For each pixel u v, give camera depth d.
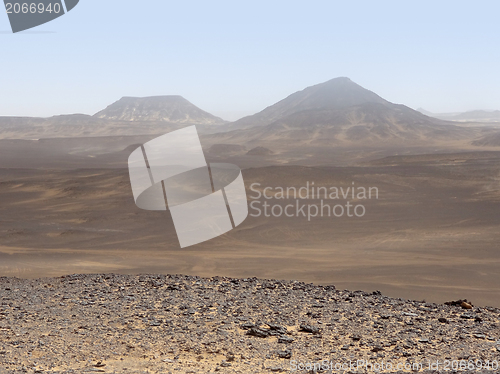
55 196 81.44
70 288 13.01
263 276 29.53
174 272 30.62
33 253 38.44
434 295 24.56
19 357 7.21
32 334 8.44
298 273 30.84
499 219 57.84
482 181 92.19
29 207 72.88
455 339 8.76
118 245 45.75
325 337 8.65
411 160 142.50
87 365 6.97
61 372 6.52
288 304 11.09
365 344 8.30
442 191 84.00
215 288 12.85
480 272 31.09
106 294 12.05
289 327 9.26
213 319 9.62
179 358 7.39
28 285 13.64
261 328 9.01
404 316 10.32
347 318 9.98
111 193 80.19
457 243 44.41
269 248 44.03
